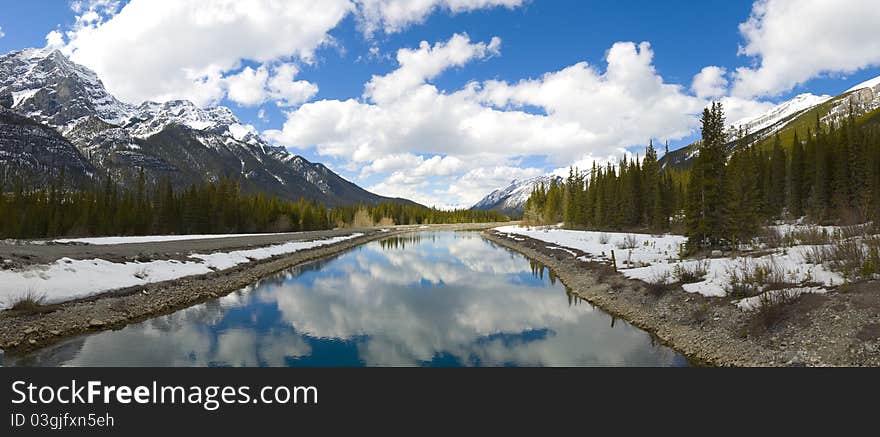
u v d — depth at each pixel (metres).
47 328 13.86
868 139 55.16
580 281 25.83
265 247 41.41
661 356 12.98
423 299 23.08
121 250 26.70
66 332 14.20
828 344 10.68
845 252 15.48
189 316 18.11
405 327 17.27
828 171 52.38
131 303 17.86
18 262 17.06
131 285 19.59
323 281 29.16
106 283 18.59
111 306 16.91
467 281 29.48
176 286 21.67
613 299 20.20
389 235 96.75
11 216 61.41
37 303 14.66
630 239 37.31
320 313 19.50
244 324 17.22
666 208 58.25
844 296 12.38
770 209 48.50
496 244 66.12
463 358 13.37
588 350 13.84
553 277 30.84
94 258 20.95
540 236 60.31
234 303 21.09
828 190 50.03
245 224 79.75
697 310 15.19
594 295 22.00
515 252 51.59
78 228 64.56
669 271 20.97
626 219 67.75
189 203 73.56
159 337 14.74
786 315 12.48
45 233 62.47
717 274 18.17
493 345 14.76
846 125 58.66
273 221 86.69
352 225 129.50
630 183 68.94
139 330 15.48
